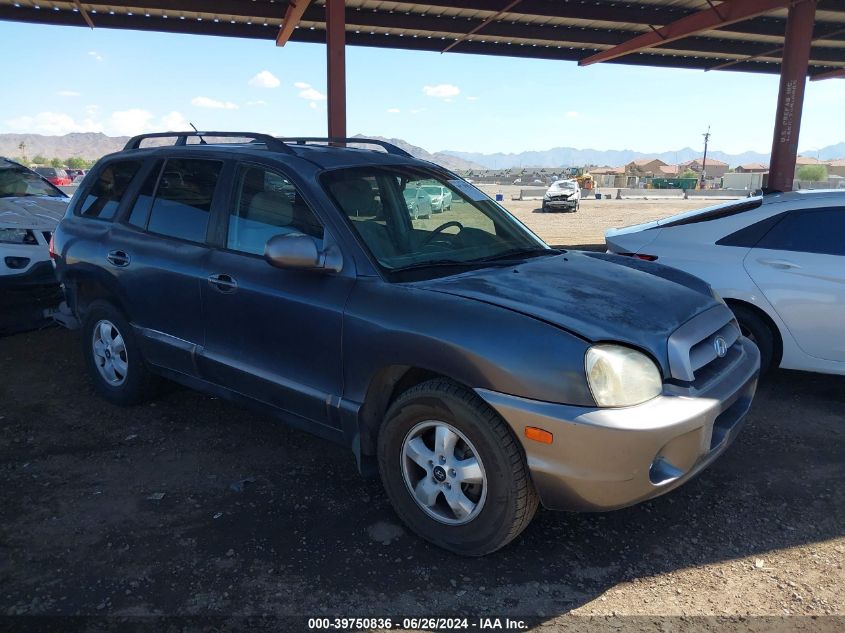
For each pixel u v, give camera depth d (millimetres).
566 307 2906
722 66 19906
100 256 4488
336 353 3227
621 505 2725
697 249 5270
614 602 2705
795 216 4992
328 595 2732
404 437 3078
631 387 2664
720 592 2770
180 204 4176
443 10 15172
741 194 58406
